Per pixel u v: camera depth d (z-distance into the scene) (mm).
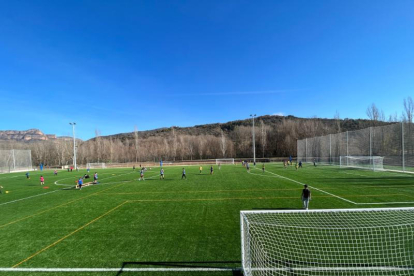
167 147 80062
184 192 15930
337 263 5445
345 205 10961
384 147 27312
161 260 5965
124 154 81812
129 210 11336
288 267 5336
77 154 77812
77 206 12656
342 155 35500
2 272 5609
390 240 6477
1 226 9367
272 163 52125
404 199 11961
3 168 45781
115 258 6148
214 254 6219
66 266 5812
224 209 10930
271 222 8125
